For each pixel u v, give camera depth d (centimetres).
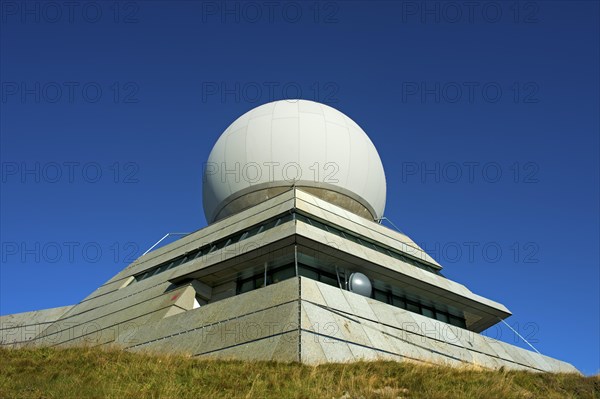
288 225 2542
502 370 1889
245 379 1598
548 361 2825
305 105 3456
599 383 1889
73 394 1462
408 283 2769
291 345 1845
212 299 2744
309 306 2031
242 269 2655
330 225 2817
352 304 2250
